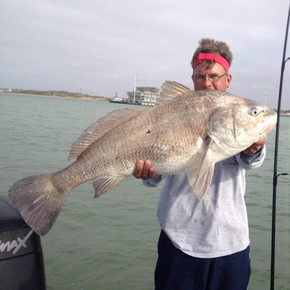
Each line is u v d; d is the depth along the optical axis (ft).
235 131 7.82
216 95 8.09
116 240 16.63
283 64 9.76
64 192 8.41
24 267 7.88
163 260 9.04
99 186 8.39
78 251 15.46
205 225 8.30
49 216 8.14
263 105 8.03
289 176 31.37
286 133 70.90
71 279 13.52
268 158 41.45
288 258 15.20
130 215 19.74
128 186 25.90
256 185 27.53
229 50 9.36
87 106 203.41
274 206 9.59
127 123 8.26
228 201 8.38
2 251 7.59
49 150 38.24
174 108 8.10
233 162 8.52
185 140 7.93
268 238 17.19
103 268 14.25
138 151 8.06
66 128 62.69
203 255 8.23
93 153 8.31
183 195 8.63
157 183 9.71
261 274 13.93
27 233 8.00
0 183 24.09
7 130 53.93
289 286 13.08
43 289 8.29
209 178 7.68
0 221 7.77
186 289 8.52
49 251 15.35
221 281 8.39
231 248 8.23
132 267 14.51
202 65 9.01
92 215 19.42
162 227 8.88
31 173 27.35
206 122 7.88
